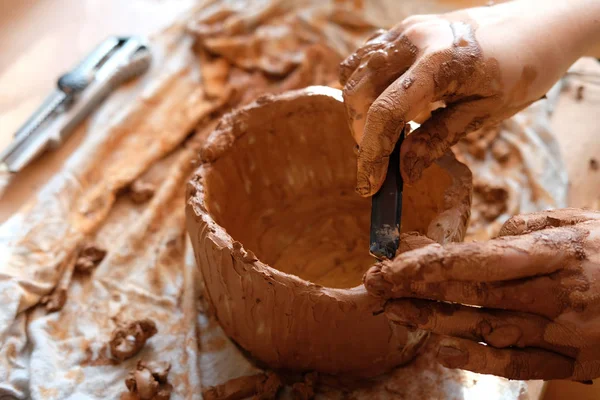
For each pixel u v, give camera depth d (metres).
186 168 0.57
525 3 0.43
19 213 0.53
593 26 0.43
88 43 0.69
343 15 0.68
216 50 0.65
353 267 0.51
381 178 0.39
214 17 0.69
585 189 0.55
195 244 0.43
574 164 0.56
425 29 0.41
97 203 0.54
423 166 0.40
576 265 0.33
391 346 0.41
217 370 0.45
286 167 0.51
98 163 0.56
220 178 0.46
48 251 0.50
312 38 0.67
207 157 0.45
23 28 0.71
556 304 0.33
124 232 0.53
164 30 0.68
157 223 0.53
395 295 0.33
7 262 0.49
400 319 0.34
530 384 0.44
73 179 0.54
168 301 0.49
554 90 0.62
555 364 0.34
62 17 0.72
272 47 0.67
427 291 0.33
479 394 0.43
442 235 0.39
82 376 0.44
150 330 0.46
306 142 0.51
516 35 0.41
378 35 0.44
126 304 0.48
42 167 0.57
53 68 0.66
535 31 0.41
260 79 0.64
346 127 0.49
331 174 0.52
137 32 0.71
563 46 0.42
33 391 0.43
